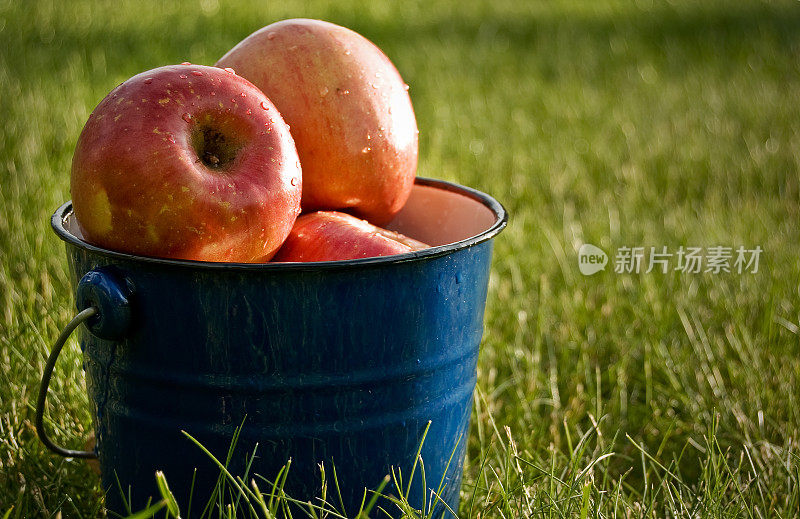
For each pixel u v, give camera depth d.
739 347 5.12
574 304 5.75
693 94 11.59
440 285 3.09
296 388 2.98
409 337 3.07
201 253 2.95
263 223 3.00
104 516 3.67
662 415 4.84
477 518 3.71
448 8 18.56
